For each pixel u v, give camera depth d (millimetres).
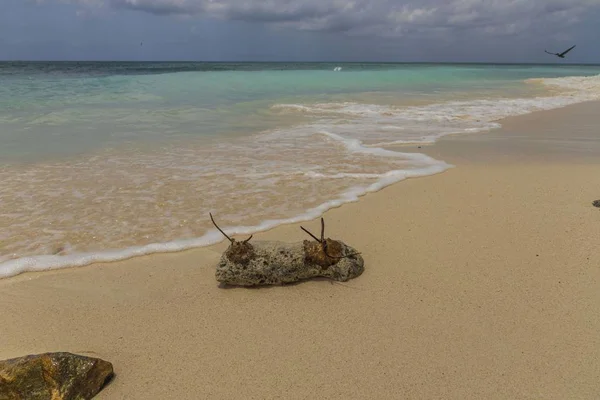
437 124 11430
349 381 2715
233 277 3703
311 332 3172
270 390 2650
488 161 7629
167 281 3844
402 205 5570
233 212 5203
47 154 7738
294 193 5875
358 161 7500
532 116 12875
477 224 4992
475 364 2842
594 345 2998
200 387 2676
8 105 13047
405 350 2979
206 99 15469
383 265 4109
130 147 8359
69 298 3592
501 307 3443
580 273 3904
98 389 2633
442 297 3590
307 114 12906
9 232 4605
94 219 4961
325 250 3816
